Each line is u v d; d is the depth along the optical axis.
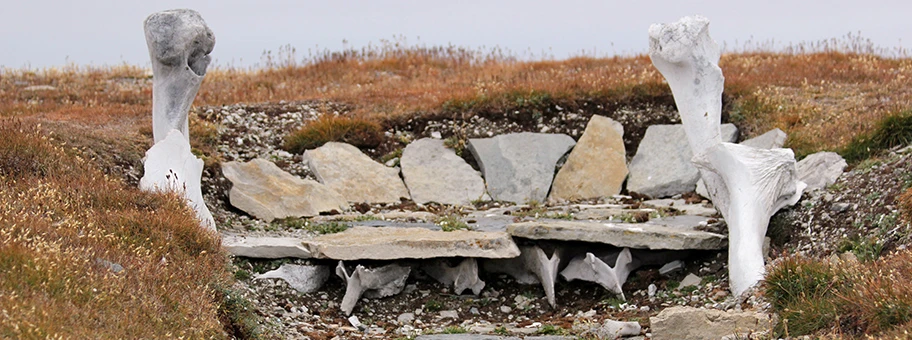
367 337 9.61
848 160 12.73
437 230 12.07
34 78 23.61
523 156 15.58
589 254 10.98
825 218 10.92
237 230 12.22
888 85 17.19
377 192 14.75
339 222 12.84
